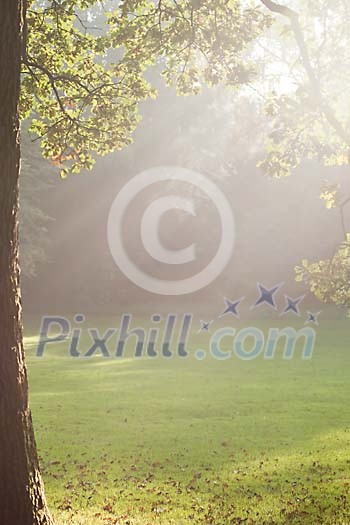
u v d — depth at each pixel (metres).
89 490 16.30
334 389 29.64
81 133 18.33
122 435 21.95
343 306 15.43
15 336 10.21
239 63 17.33
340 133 14.94
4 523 9.89
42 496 10.53
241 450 19.98
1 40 10.17
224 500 15.48
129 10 17.20
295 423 23.36
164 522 13.86
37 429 22.88
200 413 25.22
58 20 17.72
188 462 18.80
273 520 14.05
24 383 10.31
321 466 18.14
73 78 17.72
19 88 10.48
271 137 15.61
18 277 10.39
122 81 18.25
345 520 13.95
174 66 17.94
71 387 30.97
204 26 17.05
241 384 31.36
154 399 27.91
